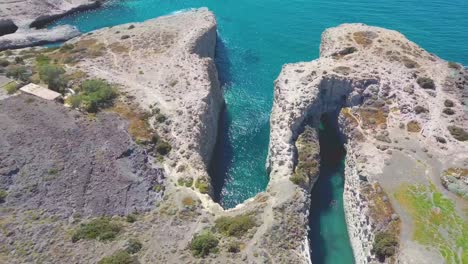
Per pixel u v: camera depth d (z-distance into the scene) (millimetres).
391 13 156250
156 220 78750
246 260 71875
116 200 80875
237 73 134375
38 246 70000
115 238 73375
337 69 116312
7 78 114625
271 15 161125
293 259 73312
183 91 110250
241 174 101562
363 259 79312
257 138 111000
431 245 75312
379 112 106625
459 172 88750
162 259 70875
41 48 137125
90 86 108000
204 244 72938
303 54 141125
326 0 167375
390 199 84438
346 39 131125
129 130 97062
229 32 153625
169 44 131375
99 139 92875
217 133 111625
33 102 103375
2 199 77750
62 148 89375
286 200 84625
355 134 101438
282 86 113688
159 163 92062
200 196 85562
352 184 93312
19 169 83750
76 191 80938
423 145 96688
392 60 120625
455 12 154125
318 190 97125
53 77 111438
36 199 78562
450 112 104000
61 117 98312
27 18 160875
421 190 86000
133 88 111500
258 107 121188
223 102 122500
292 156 96062
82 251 69938
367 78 111875
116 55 127375
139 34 138625
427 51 135125
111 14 169375
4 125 94375
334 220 90562
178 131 98062
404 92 109688
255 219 80625
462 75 116188
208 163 101750
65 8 169250
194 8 170125
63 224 74875
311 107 108375
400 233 77812
